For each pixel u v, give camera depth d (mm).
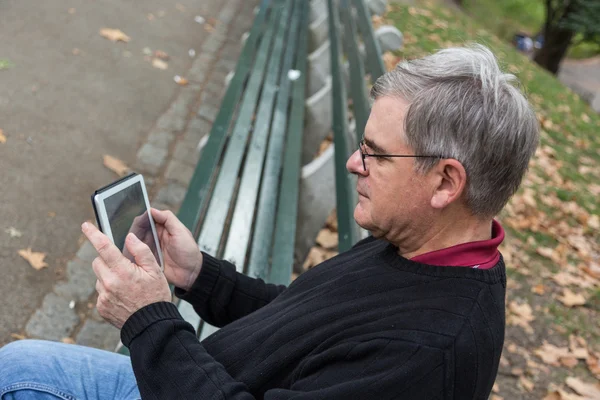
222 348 1391
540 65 17062
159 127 4652
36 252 3104
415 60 1247
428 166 1185
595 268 4574
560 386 3289
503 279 1241
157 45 5949
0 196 3369
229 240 2385
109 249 1307
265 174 3037
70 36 5387
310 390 1163
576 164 6641
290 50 5188
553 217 5145
